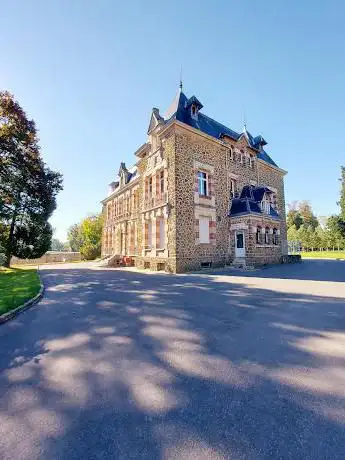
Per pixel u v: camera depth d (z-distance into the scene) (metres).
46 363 3.79
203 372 3.44
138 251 21.95
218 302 7.38
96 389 3.07
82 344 4.48
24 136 19.48
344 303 7.07
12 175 19.70
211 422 2.45
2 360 3.94
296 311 6.32
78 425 2.45
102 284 11.32
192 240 16.91
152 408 2.69
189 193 17.20
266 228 20.34
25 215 23.25
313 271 15.73
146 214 19.88
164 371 3.48
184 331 5.02
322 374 3.33
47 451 2.13
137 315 6.17
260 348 4.18
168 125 17.27
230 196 20.23
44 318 6.13
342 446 2.14
